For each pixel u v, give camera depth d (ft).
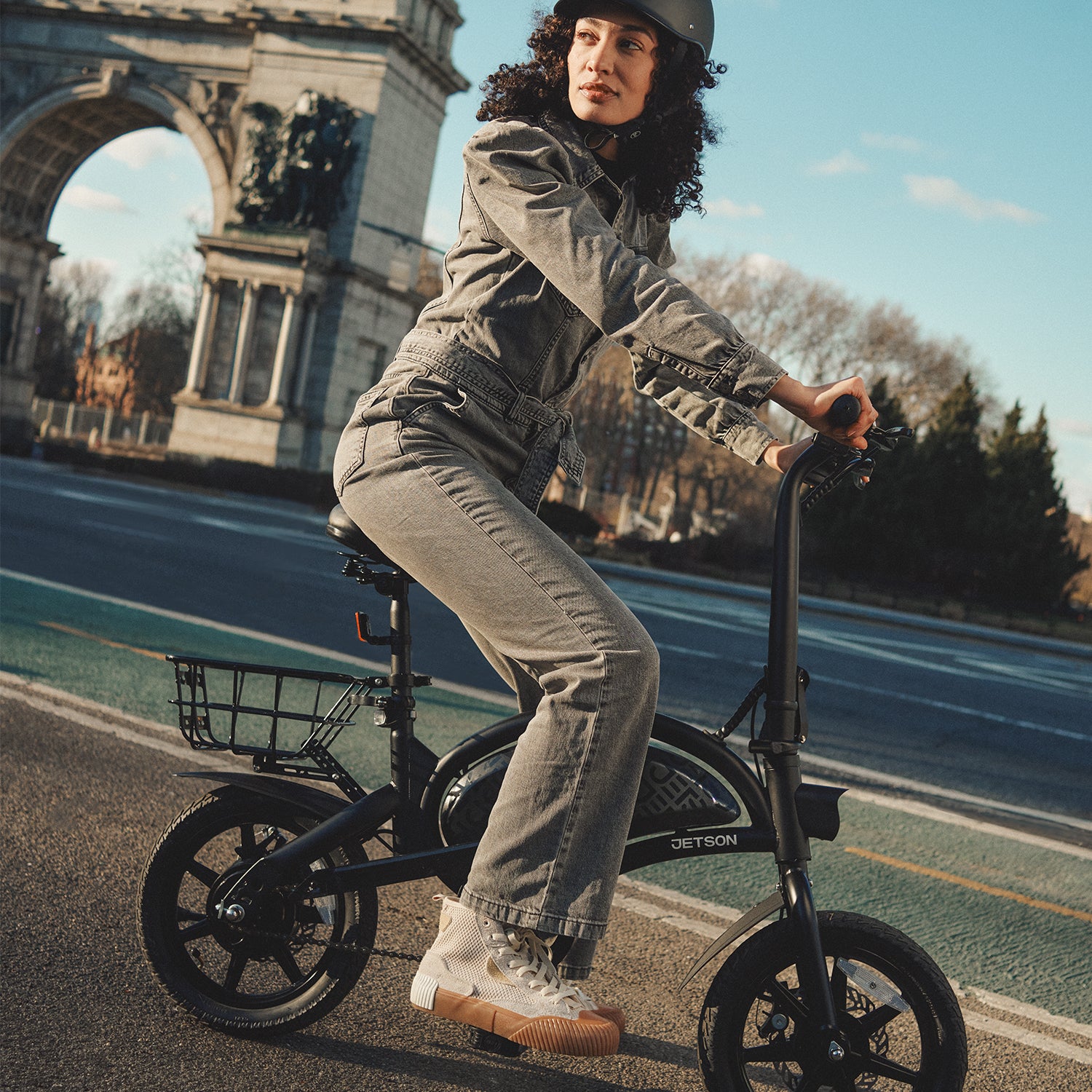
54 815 13.29
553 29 7.59
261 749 8.61
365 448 7.67
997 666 54.39
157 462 118.52
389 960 10.27
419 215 133.49
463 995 7.61
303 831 8.48
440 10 126.52
